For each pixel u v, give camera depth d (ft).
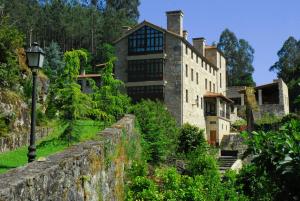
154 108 91.56
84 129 59.67
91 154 31.07
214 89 172.35
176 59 129.39
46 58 188.85
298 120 18.45
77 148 30.63
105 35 281.54
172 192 49.85
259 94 166.71
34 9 270.26
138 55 132.36
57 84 51.42
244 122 177.27
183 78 129.80
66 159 25.54
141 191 47.14
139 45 132.87
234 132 169.89
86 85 143.84
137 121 66.18
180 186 52.24
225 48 325.83
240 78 315.58
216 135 151.12
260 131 18.43
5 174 20.76
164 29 129.49
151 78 130.52
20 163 43.75
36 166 23.13
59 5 289.74
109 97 71.20
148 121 72.02
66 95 50.24
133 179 48.70
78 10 294.66
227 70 321.32
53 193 22.81
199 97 147.64
